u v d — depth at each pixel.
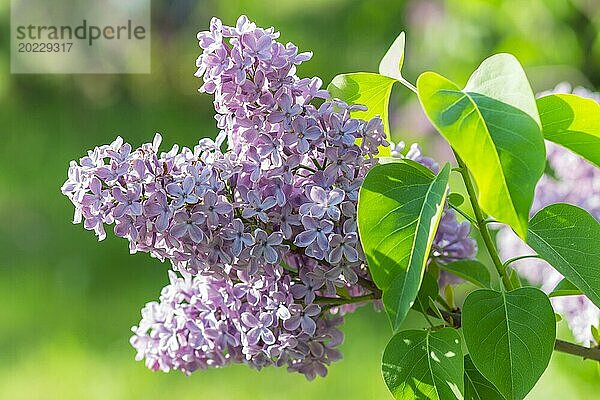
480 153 0.89
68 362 2.57
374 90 1.01
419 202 0.94
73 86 6.12
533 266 1.25
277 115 0.97
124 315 2.90
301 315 0.99
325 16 4.04
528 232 0.98
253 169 0.97
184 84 6.44
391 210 0.94
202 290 1.02
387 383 0.96
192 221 0.96
